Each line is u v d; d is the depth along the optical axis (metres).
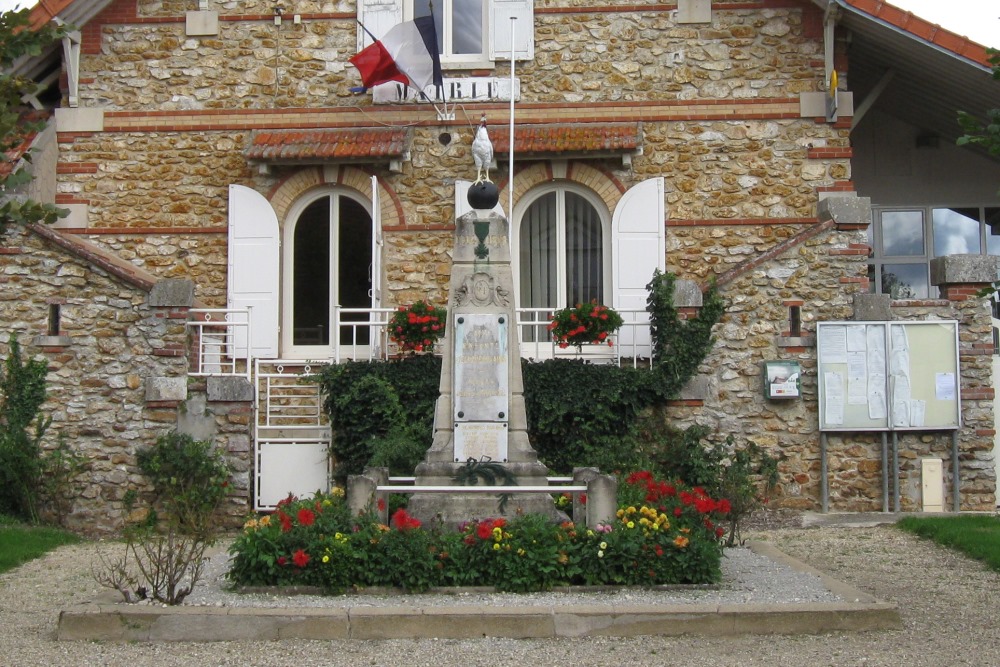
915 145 18.09
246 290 16.02
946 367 14.23
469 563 9.45
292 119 16.33
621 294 15.87
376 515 10.27
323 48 16.44
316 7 16.44
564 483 11.31
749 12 16.19
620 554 9.45
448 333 11.00
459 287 10.96
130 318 13.96
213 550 11.65
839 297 14.35
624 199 15.93
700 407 14.31
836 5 15.25
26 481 13.67
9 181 8.90
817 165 15.99
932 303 14.31
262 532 9.55
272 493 14.14
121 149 16.31
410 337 14.16
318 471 14.16
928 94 16.61
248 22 16.47
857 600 8.85
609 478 10.10
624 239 15.91
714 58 16.20
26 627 8.82
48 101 17.33
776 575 10.12
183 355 13.91
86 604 8.63
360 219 16.33
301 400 15.20
